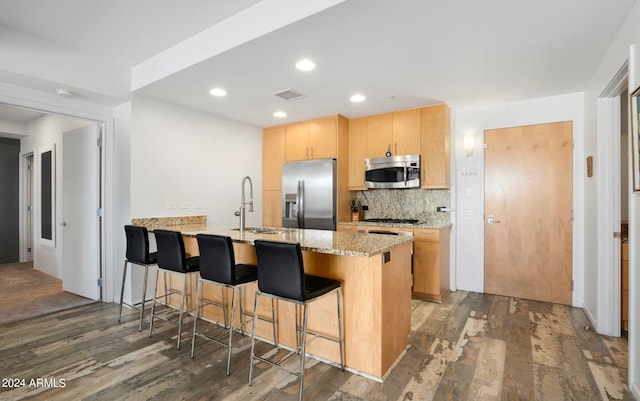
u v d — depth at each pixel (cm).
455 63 274
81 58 306
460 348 253
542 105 368
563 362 232
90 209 375
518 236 382
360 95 355
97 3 230
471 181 406
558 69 288
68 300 372
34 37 278
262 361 223
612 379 211
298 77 303
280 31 221
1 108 469
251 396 194
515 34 226
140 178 350
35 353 245
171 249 267
